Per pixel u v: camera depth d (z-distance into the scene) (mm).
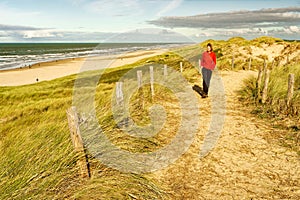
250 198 3400
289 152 4531
